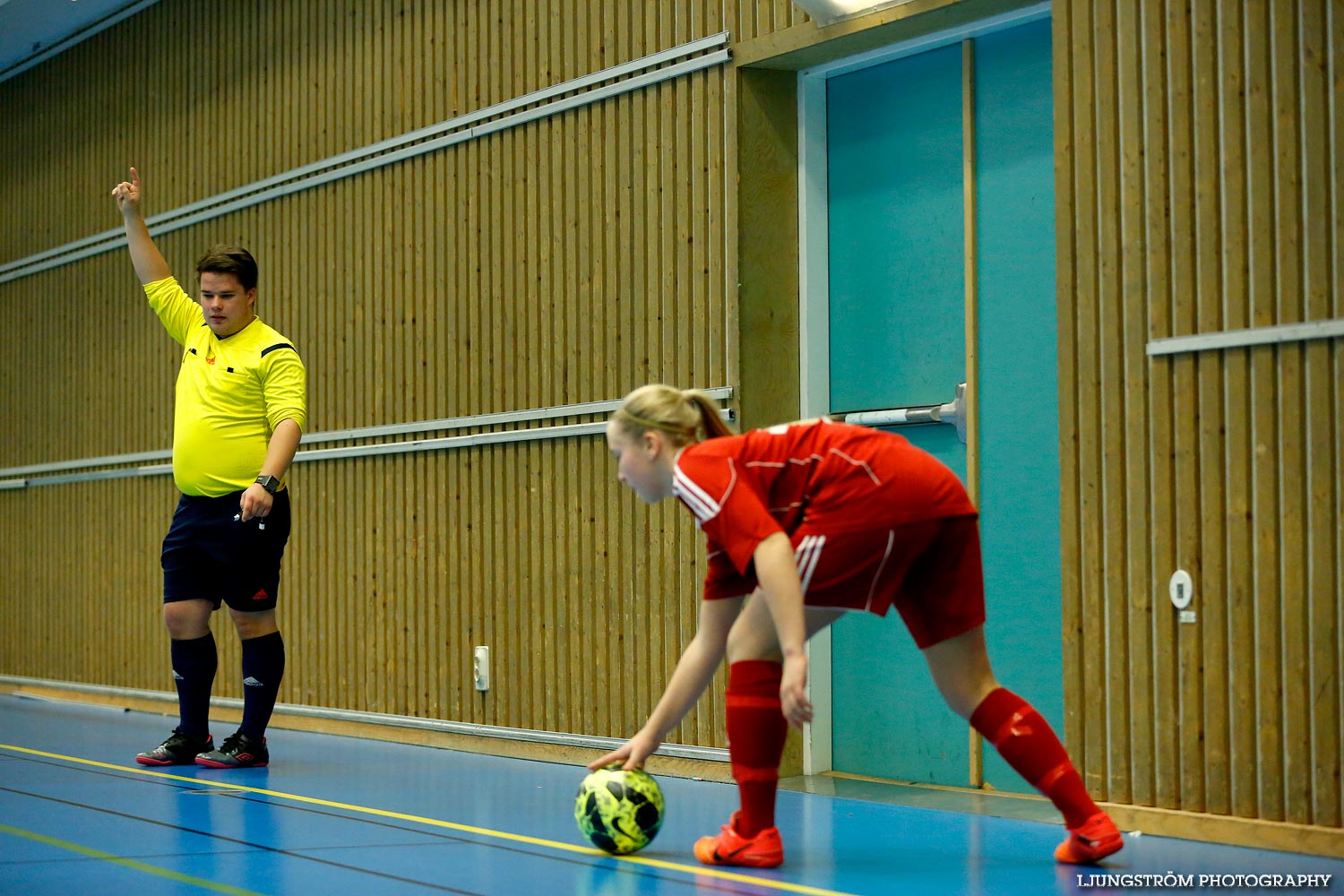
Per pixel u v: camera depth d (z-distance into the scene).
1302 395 4.55
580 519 7.20
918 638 4.17
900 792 5.93
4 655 11.46
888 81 6.46
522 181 7.59
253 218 9.34
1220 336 4.71
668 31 6.86
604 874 3.95
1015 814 5.26
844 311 6.62
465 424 7.84
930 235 6.28
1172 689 4.84
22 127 11.46
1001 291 5.98
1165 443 4.88
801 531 3.82
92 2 10.24
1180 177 4.87
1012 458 5.93
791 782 6.27
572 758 7.13
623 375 7.02
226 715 9.35
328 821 4.97
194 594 6.62
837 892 3.69
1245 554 4.66
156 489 9.94
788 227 6.66
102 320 10.53
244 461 6.44
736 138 6.51
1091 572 5.06
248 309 6.54
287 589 8.97
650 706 6.80
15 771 6.45
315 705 8.77
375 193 8.48
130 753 7.25
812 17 6.20
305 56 8.96
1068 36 5.22
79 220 10.82
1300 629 4.52
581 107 7.28
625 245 7.02
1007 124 5.99
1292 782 4.52
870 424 6.44
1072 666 5.12
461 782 6.23
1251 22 4.70
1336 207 4.49
